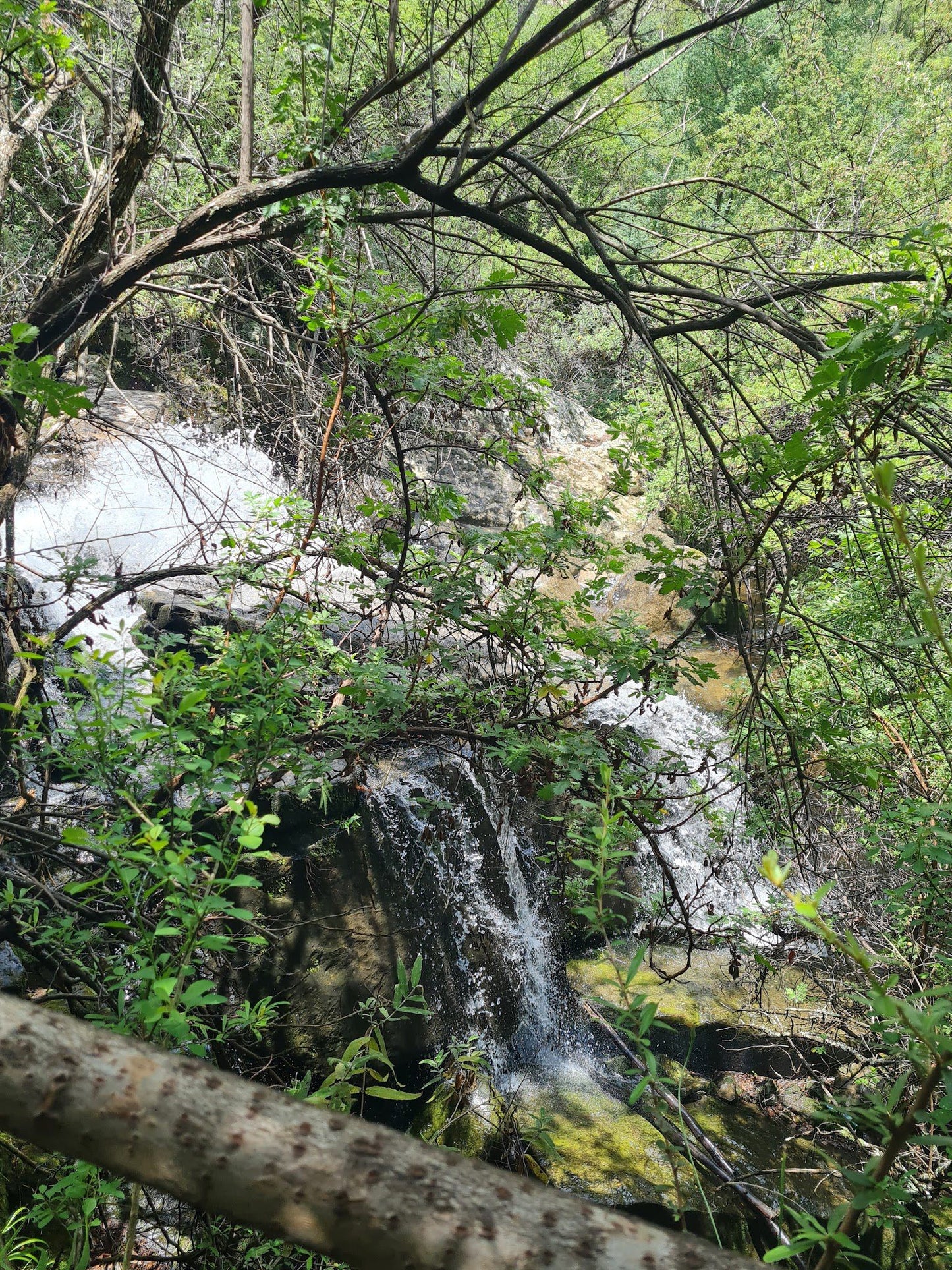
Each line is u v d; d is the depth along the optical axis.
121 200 4.64
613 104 4.42
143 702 2.05
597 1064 6.78
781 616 3.85
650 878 7.91
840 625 5.21
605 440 12.12
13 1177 3.67
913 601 3.83
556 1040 6.87
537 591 3.79
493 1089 5.83
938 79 12.30
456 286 5.11
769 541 5.11
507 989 6.57
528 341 9.48
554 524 3.98
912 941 4.58
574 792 3.63
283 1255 2.81
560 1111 6.17
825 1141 6.26
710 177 3.65
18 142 5.06
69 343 5.21
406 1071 5.91
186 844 1.81
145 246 4.36
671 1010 6.91
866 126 11.97
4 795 4.77
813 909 0.94
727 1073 6.75
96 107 6.54
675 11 4.38
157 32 4.45
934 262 2.78
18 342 2.76
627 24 4.12
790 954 4.88
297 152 3.96
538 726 3.72
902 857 2.56
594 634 3.61
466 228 6.31
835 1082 6.33
